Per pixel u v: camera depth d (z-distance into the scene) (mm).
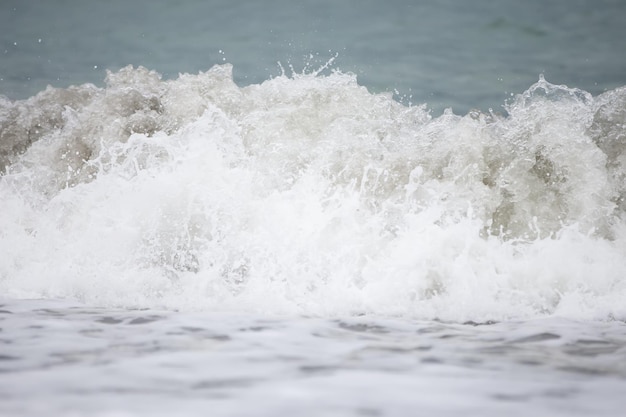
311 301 15422
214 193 18297
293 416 8195
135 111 21688
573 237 17875
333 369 10125
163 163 19094
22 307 14812
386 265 16844
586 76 47781
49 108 23156
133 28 61625
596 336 12875
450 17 65375
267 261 17156
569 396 9086
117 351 11070
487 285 16344
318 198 18547
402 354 11148
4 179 20578
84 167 20516
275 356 10844
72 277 16781
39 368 10047
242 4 69750
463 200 18625
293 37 58594
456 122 20859
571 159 19141
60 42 56812
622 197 19016
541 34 59844
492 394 9109
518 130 19891
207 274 16828
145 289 16234
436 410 8477
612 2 68188
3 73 46812
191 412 8273
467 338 12594
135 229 17812
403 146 19891
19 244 18250
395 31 60906
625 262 17094
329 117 21000
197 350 11164
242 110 21438
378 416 8242
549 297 16172
